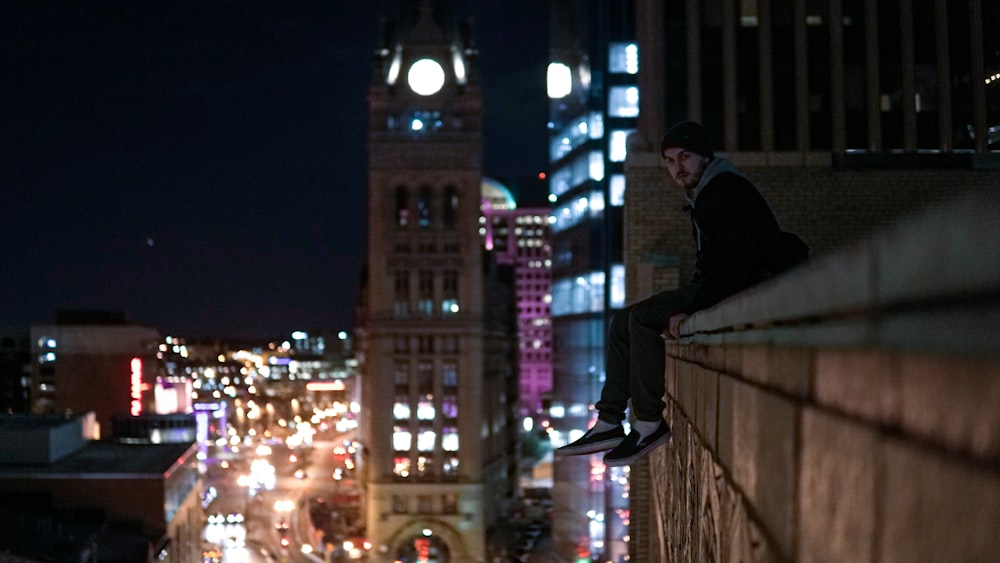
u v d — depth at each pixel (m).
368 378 139.00
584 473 79.94
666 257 29.16
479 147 136.12
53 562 49.16
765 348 3.67
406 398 131.75
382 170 135.38
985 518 1.55
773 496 3.38
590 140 80.62
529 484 174.62
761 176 29.77
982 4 30.47
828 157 29.64
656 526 18.72
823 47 30.86
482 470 132.75
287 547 137.38
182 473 82.69
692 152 7.79
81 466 74.94
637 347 7.55
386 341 132.12
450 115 136.50
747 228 7.38
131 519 70.38
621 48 79.56
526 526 139.50
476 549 129.62
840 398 2.41
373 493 130.25
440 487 130.50
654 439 7.53
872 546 2.11
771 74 30.84
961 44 30.55
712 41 30.92
